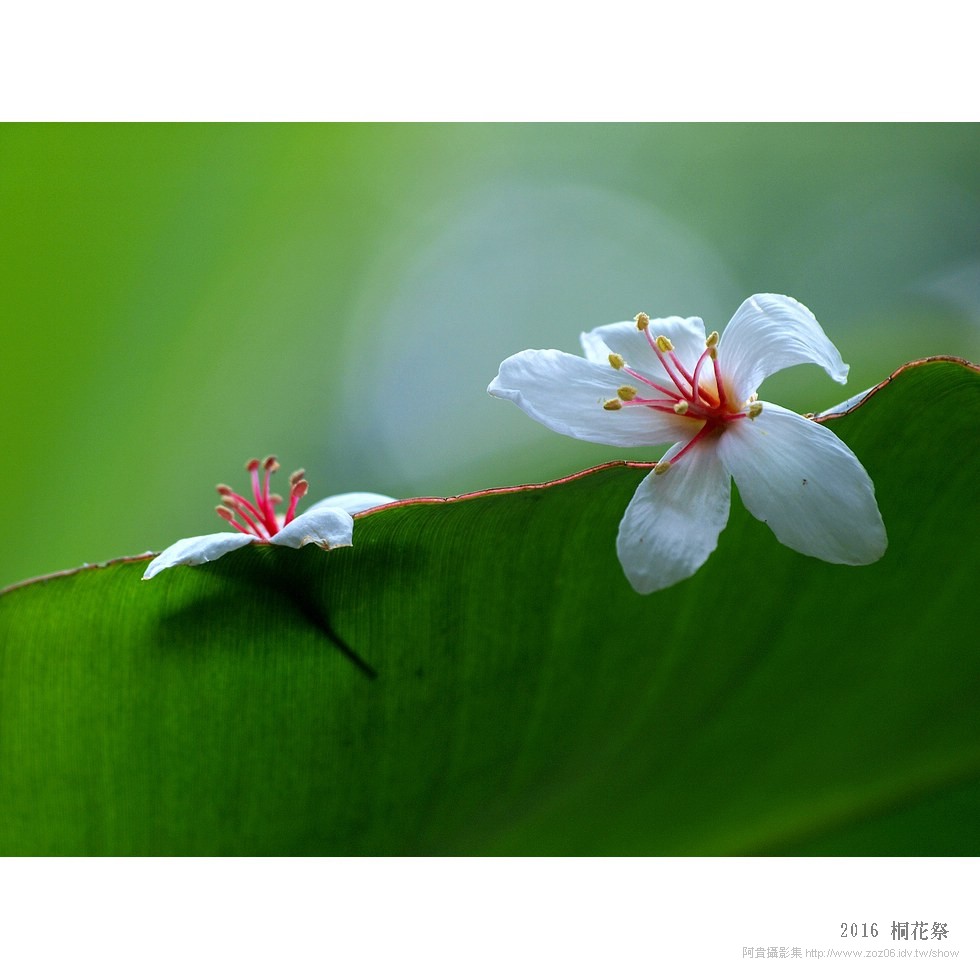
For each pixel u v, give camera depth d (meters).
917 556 0.33
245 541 0.32
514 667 0.33
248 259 0.43
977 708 0.34
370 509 0.32
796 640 0.33
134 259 0.40
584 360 0.33
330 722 0.33
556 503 0.32
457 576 0.33
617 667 0.33
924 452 0.33
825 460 0.32
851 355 0.39
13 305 0.39
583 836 0.34
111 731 0.33
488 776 0.34
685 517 0.32
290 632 0.33
